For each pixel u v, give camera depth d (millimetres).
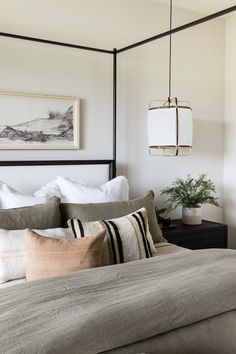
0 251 1987
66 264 1887
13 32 2902
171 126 2875
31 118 2986
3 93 2852
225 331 1493
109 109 3367
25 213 2316
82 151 3260
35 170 2992
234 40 3961
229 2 3576
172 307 1453
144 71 3535
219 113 4062
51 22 3049
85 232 2174
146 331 1350
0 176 2859
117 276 1697
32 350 1160
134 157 3533
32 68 2982
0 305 1425
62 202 2748
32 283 1613
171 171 3754
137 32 3465
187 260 1930
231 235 4090
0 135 2867
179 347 1377
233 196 4043
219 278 1687
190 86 3836
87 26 3213
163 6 3600
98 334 1267
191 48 3814
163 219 3307
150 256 2326
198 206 3447
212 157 4043
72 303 1428
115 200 2881
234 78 3979
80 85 3207
